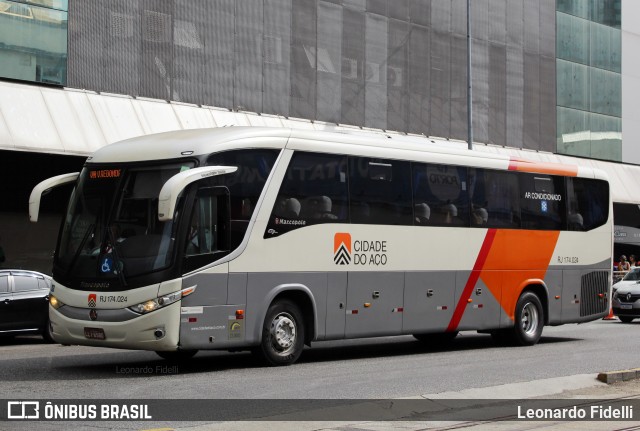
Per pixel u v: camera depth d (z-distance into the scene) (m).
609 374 13.80
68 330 13.97
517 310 19.42
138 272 13.52
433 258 17.53
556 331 24.86
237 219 14.32
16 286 20.17
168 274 13.48
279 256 14.86
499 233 18.95
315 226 15.44
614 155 45.91
